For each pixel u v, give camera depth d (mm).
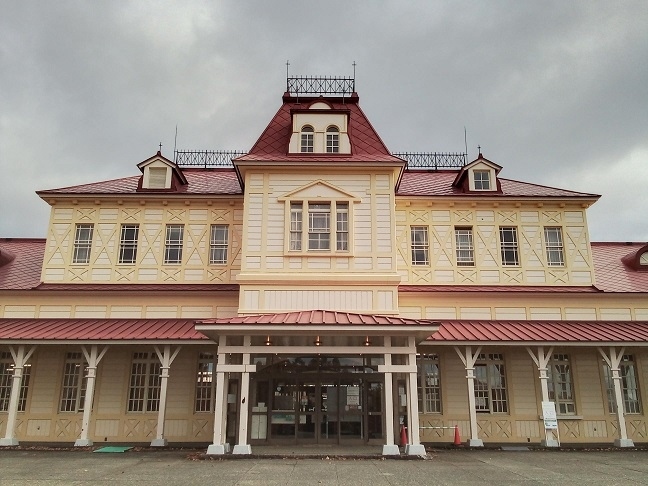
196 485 10477
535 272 20750
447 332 18297
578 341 17703
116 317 19766
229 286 20078
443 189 22344
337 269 17609
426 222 21172
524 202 21406
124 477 11367
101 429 18766
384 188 18438
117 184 22156
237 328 14664
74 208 21016
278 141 19922
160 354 17781
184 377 19250
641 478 11586
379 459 14141
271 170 18547
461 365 19516
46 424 18828
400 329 14672
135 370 19438
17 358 17625
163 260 20594
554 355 19875
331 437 17328
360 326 14648
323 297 17281
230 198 21141
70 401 19188
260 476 11469
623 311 20297
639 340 17797
